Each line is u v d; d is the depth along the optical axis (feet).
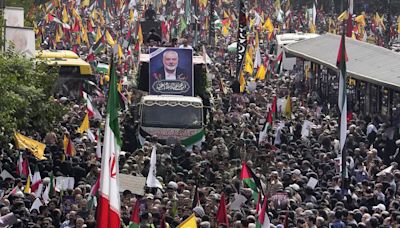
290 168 273.75
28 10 556.51
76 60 428.56
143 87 391.04
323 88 435.53
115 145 159.63
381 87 347.56
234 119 370.12
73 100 414.62
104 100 404.57
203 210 224.74
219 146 305.32
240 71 439.22
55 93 386.52
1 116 272.51
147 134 347.36
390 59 388.16
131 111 366.43
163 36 624.59
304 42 485.15
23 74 306.35
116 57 495.00
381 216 221.87
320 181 264.72
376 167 280.92
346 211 223.30
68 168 269.85
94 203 220.43
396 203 232.53
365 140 322.55
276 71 541.34
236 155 305.73
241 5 447.01
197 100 352.28
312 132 333.42
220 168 277.85
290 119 359.25
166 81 376.48
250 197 242.17
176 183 253.24
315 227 217.77
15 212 216.95
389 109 333.21
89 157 279.08
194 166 278.87
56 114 311.68
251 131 342.85
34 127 307.58
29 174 242.78
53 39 617.21
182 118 349.41
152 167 246.88
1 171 265.75
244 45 443.73
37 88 307.58
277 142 327.06
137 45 534.37
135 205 202.18
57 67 331.98
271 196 238.27
